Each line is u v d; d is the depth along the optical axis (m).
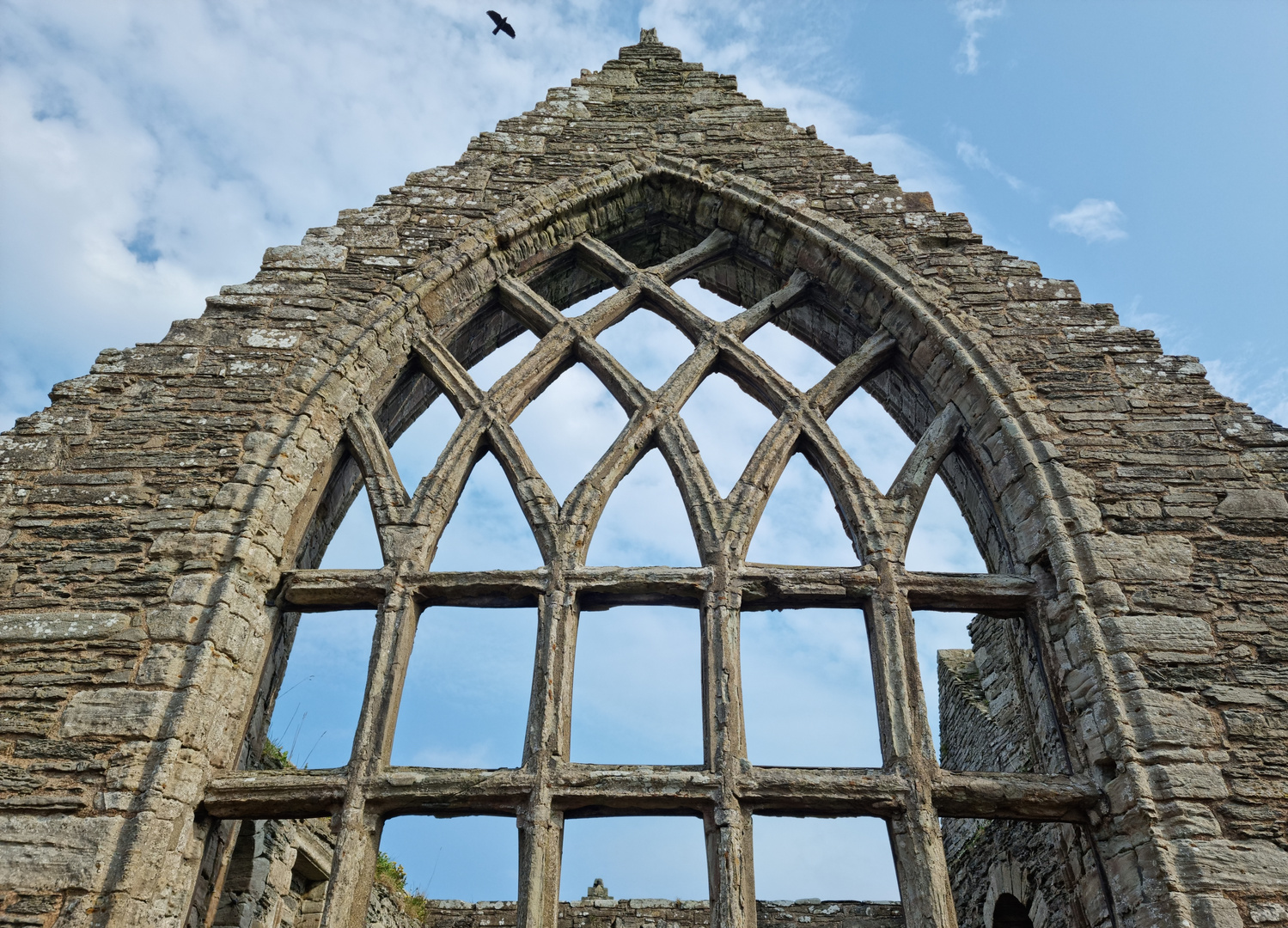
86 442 7.22
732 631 6.69
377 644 6.63
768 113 10.24
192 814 5.75
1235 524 6.80
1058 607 6.63
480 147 9.80
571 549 7.14
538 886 5.64
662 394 8.20
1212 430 7.34
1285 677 6.08
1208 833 5.48
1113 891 5.65
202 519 6.80
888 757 6.21
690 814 6.14
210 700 6.08
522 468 7.68
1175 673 6.12
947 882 5.72
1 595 6.36
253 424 7.39
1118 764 5.85
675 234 9.85
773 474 7.67
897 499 7.42
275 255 8.64
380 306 8.30
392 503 7.37
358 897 5.67
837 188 9.37
